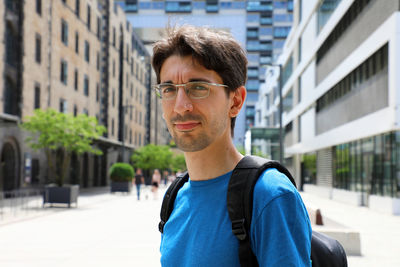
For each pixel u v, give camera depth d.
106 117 40.06
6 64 21.33
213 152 1.21
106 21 40.25
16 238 9.06
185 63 1.16
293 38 38.00
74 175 31.30
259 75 95.56
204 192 1.21
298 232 0.98
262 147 30.92
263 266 0.99
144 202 19.77
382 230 10.75
